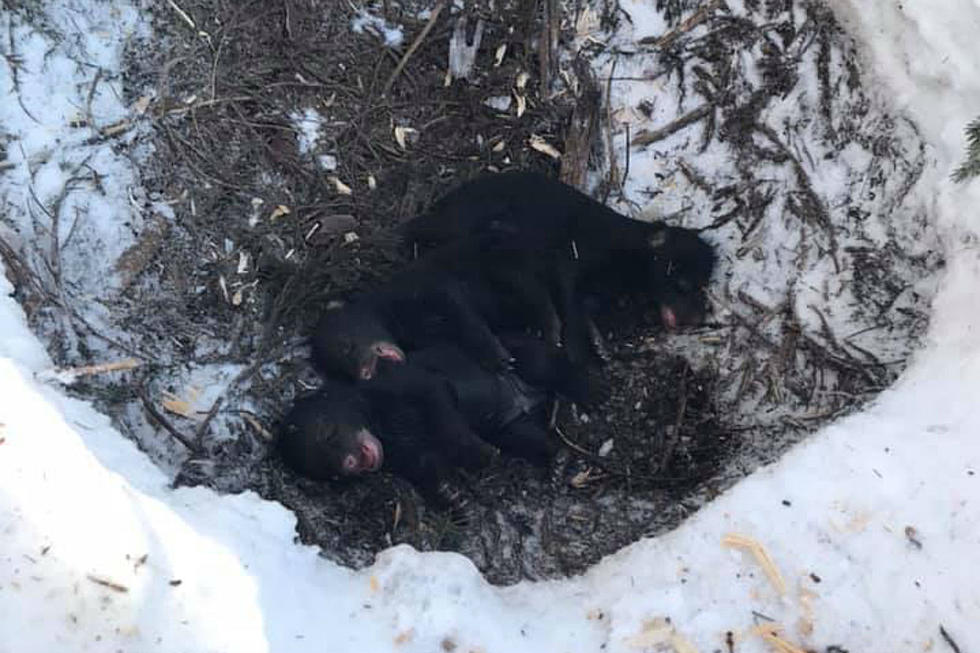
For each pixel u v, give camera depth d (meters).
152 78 1.21
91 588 0.79
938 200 1.05
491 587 0.92
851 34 1.16
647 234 1.20
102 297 1.08
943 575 0.84
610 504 1.09
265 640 0.79
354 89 1.29
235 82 1.25
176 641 0.78
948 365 0.96
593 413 1.17
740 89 1.23
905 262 1.08
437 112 1.31
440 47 1.33
